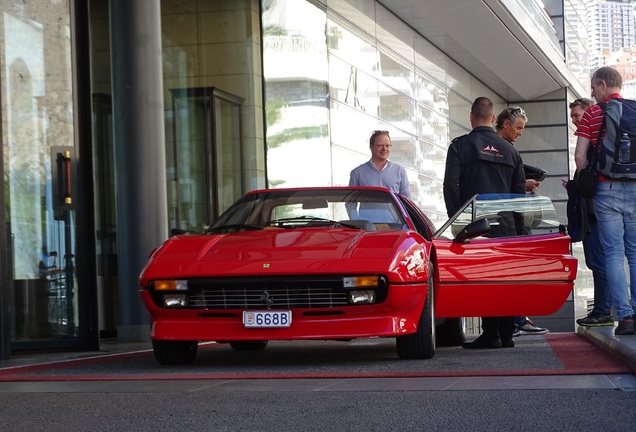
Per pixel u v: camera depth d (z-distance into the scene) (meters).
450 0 15.74
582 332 7.76
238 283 5.15
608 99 6.28
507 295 6.30
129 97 8.44
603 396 3.68
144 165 8.44
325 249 5.33
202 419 3.37
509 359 5.45
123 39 8.45
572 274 6.36
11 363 6.30
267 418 3.36
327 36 13.29
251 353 6.58
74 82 7.80
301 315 5.19
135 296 8.45
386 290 5.16
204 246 5.54
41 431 3.24
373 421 3.24
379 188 6.34
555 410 3.37
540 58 22.06
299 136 12.41
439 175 19.06
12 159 7.74
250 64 11.67
